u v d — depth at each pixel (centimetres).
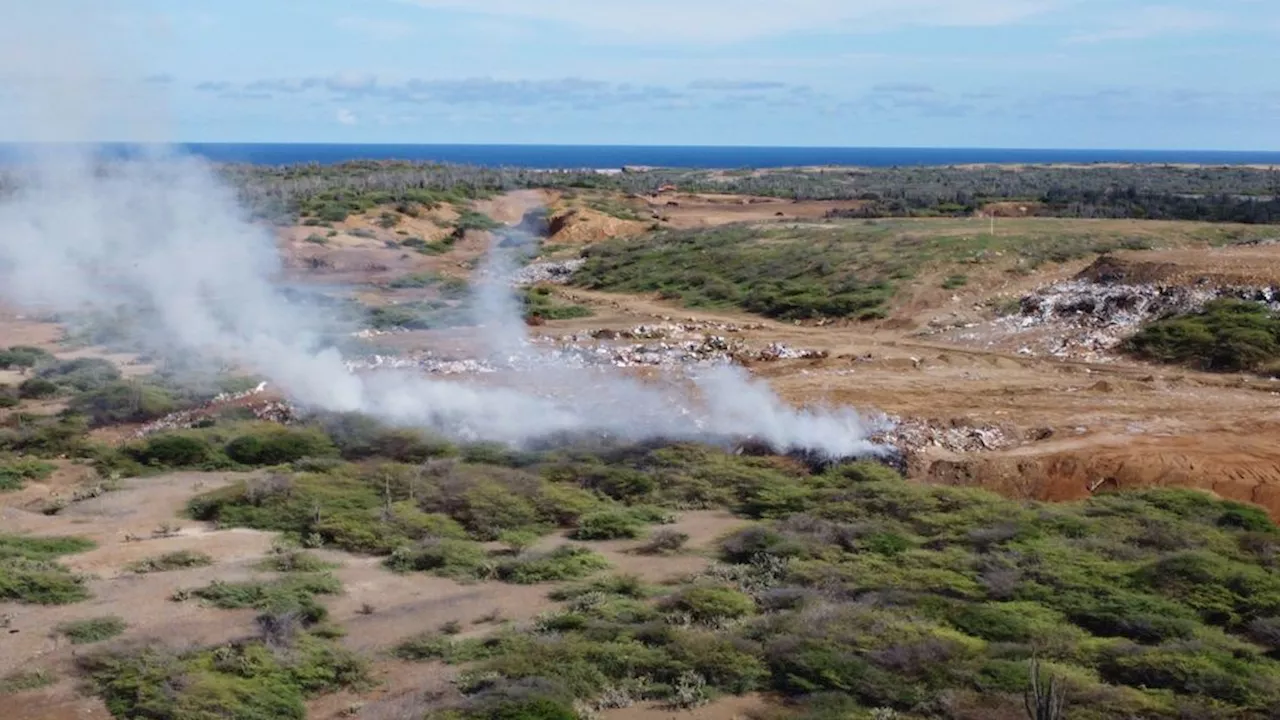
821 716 1391
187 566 1984
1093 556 1914
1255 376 3212
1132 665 1495
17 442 2811
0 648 1642
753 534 2070
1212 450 2442
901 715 1407
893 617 1659
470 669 1570
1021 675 1448
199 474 2602
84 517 2280
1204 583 1767
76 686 1529
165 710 1431
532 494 2359
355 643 1680
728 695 1495
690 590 1805
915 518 2158
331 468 2552
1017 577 1827
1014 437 2639
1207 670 1460
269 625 1688
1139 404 2900
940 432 2672
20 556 1989
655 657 1566
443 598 1869
